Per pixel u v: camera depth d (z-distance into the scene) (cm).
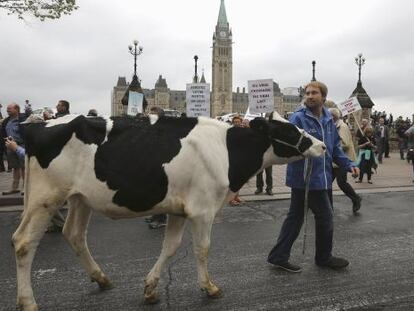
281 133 470
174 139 425
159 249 669
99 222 855
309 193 545
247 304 457
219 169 434
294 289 498
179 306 452
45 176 403
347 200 1123
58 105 1079
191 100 1300
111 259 616
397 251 657
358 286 509
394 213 958
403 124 2519
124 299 470
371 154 1397
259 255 633
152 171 411
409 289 501
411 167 1917
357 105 1698
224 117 3606
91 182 404
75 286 508
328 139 541
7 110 1074
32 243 407
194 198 428
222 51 15825
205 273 462
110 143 407
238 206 1030
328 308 449
